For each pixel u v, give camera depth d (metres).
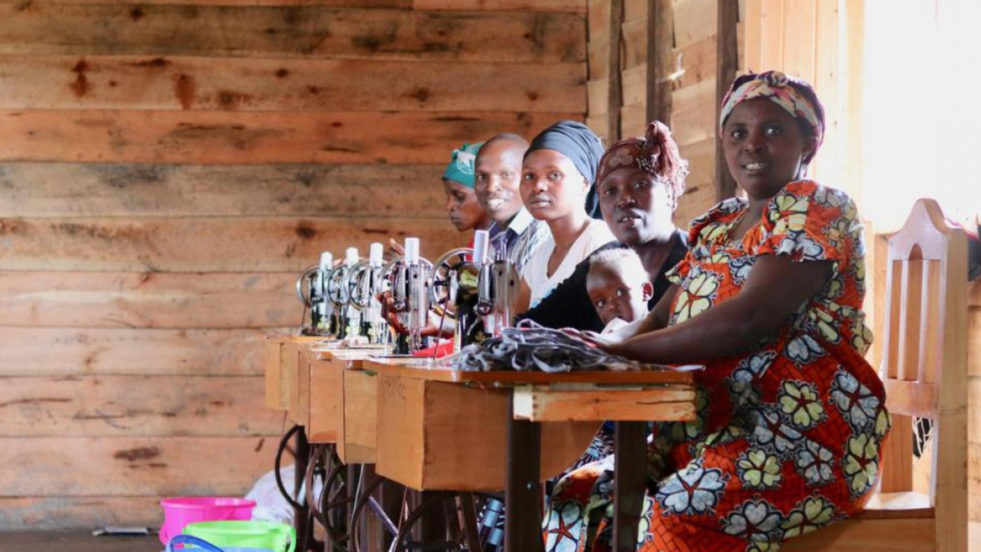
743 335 2.88
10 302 7.24
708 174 5.67
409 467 2.92
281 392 5.60
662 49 6.21
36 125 7.25
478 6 7.39
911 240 3.25
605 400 2.65
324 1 7.36
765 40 5.02
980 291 3.97
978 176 3.96
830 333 2.95
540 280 4.46
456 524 3.93
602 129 7.06
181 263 7.32
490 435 2.85
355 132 7.36
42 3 7.26
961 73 4.05
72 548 6.72
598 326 3.88
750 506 2.86
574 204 4.38
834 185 4.59
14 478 7.25
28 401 7.25
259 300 7.34
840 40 4.58
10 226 7.24
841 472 2.90
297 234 7.35
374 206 7.36
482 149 5.12
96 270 7.29
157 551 6.64
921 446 4.08
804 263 2.89
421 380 2.84
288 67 7.33
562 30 7.39
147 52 7.29
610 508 3.06
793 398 2.91
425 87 7.37
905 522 2.97
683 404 2.67
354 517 4.02
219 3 7.32
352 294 4.95
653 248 3.96
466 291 3.50
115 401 7.30
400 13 7.36
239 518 5.65
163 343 7.32
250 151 7.32
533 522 2.76
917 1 4.27
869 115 4.46
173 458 7.32
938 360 3.04
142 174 7.30
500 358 2.69
